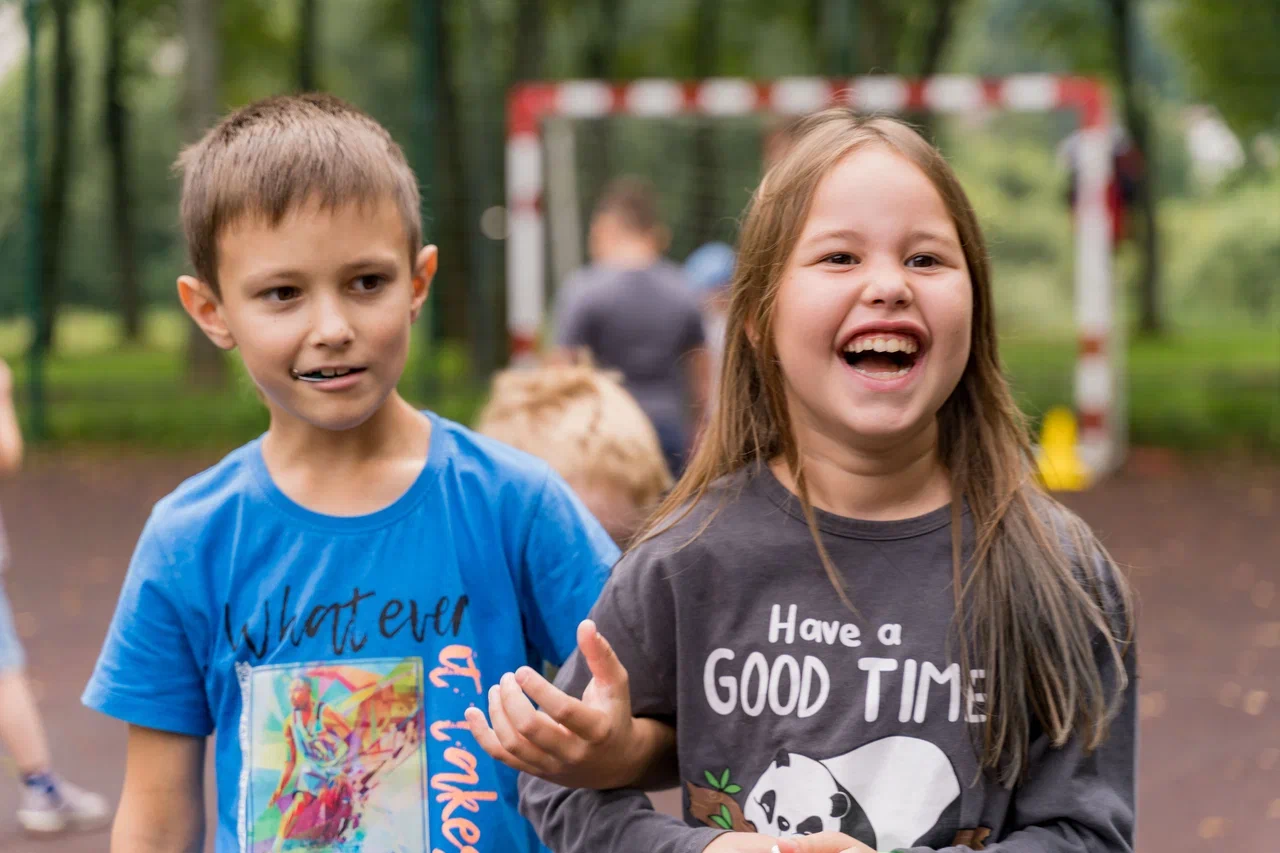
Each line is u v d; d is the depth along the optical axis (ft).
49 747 15.60
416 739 5.98
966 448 5.36
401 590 6.04
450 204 53.72
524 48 58.08
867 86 31.60
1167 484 34.76
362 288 5.81
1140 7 65.36
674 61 69.10
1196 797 13.70
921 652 5.04
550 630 6.28
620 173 43.57
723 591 5.20
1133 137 65.82
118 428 46.11
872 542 5.18
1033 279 47.32
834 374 5.09
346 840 5.92
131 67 73.20
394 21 67.92
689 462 5.69
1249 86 56.85
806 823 4.98
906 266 5.11
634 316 17.46
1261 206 84.69
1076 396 39.63
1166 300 86.79
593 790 5.26
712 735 5.14
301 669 5.98
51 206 63.21
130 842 6.24
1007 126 44.39
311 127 5.85
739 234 5.65
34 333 44.55
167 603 6.12
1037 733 5.07
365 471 6.13
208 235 5.92
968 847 4.89
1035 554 5.10
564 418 8.60
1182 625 20.90
